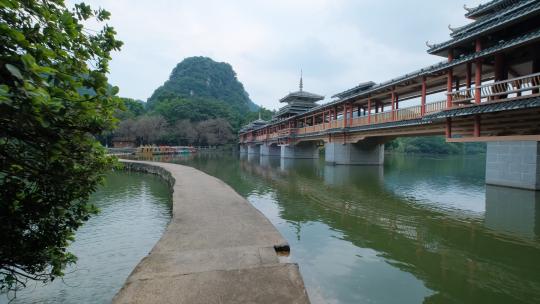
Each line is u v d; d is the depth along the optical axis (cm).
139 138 6278
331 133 2786
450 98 1279
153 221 959
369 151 2859
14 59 195
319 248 675
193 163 3491
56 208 317
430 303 454
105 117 293
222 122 7856
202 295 350
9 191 278
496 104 1009
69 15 267
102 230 861
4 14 233
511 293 489
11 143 261
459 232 806
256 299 343
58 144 254
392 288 496
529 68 1220
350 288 493
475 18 1354
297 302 338
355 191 1465
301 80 4644
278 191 1477
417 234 789
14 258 310
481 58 1105
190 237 585
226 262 459
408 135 2144
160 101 9756
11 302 476
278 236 598
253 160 4166
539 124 961
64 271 585
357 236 768
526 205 1086
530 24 1012
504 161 1392
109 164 346
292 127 4028
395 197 1309
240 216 762
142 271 418
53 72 233
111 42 347
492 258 631
